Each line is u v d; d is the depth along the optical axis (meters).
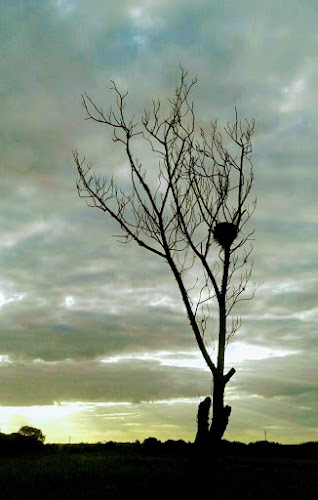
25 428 48.44
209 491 10.22
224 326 11.27
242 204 11.89
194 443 10.67
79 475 20.69
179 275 11.40
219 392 10.70
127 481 18.11
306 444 40.59
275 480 20.16
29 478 19.41
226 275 11.52
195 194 11.87
